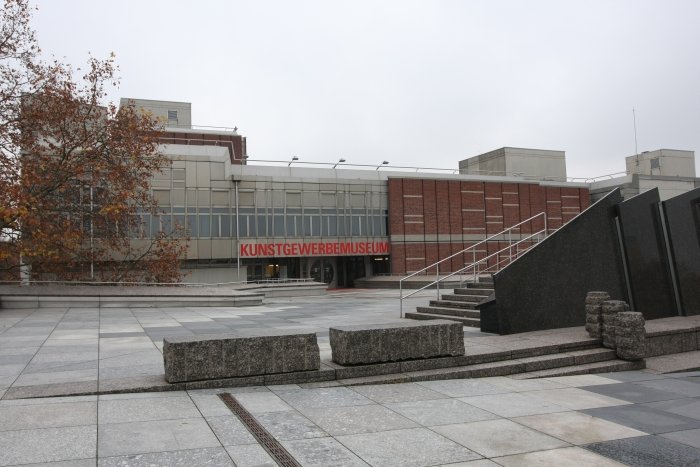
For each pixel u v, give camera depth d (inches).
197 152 1884.8
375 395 285.6
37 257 1043.9
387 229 2182.6
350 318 676.7
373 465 186.9
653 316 528.1
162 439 205.8
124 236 1177.4
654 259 542.0
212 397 267.4
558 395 298.4
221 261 1889.8
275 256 1974.7
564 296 488.1
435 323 349.4
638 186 2410.2
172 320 663.8
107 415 233.8
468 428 232.8
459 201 2274.9
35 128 1030.4
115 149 1098.7
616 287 518.0
